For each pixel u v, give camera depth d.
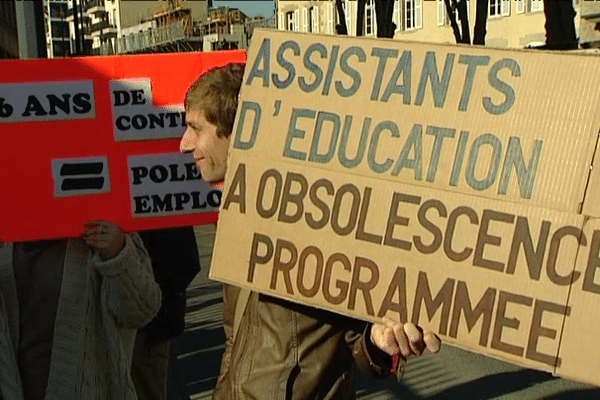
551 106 1.81
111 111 2.75
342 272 1.99
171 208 2.80
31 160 2.70
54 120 2.71
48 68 2.71
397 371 2.08
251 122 2.11
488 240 1.85
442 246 1.89
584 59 1.79
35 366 2.60
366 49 2.02
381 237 1.95
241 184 2.10
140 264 2.68
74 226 2.70
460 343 1.87
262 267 2.07
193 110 2.24
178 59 2.78
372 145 1.98
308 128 2.05
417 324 1.92
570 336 1.77
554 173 1.79
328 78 2.04
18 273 2.63
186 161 2.79
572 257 1.77
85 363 2.61
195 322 7.21
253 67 2.12
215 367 5.90
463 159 1.88
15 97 2.68
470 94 1.89
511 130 1.84
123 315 2.69
